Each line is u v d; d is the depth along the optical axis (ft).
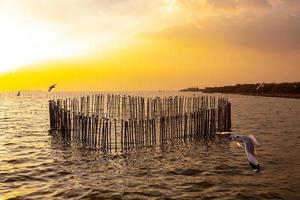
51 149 116.26
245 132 157.38
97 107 159.02
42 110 320.91
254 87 623.77
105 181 77.71
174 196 67.31
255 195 67.36
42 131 162.71
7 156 105.09
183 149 114.32
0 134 154.10
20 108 353.10
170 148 115.24
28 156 104.99
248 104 368.07
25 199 65.26
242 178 79.51
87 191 70.18
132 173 85.05
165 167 90.94
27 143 129.49
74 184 75.25
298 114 250.78
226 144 123.65
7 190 71.00
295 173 83.10
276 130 165.17
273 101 417.08
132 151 110.01
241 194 67.97
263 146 119.44
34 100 610.65
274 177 79.87
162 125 122.62
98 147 115.24
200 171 86.43
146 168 89.97
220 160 98.78
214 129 139.74
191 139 131.64
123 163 95.45
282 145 121.70
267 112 269.44
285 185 73.61
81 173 84.94
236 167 89.97
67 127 134.21
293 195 67.26
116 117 195.93
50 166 91.97
